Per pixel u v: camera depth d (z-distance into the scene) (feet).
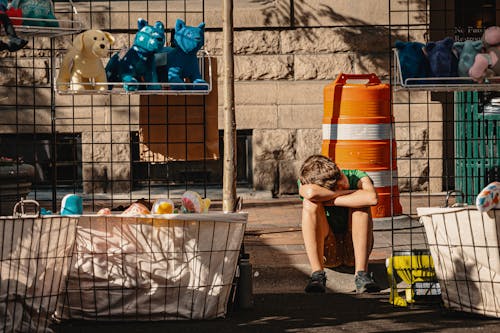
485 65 25.00
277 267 26.63
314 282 24.63
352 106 33.12
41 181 46.91
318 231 24.99
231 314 23.45
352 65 46.06
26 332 19.90
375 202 24.79
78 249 21.95
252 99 46.16
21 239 19.49
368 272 25.26
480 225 21.71
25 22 24.56
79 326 22.03
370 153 33.12
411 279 24.40
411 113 45.78
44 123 45.78
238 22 45.93
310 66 46.14
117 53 26.27
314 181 25.07
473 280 22.26
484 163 37.73
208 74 27.22
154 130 27.22
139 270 22.09
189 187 47.11
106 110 45.70
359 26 45.93
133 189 46.52
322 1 45.96
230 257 22.44
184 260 22.13
